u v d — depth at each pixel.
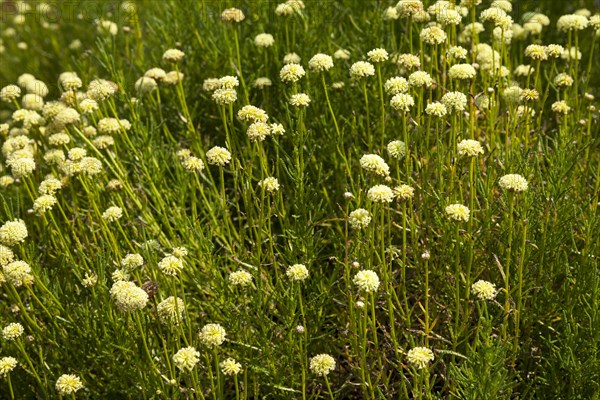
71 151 0.86
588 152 0.86
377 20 1.01
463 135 0.85
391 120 0.94
